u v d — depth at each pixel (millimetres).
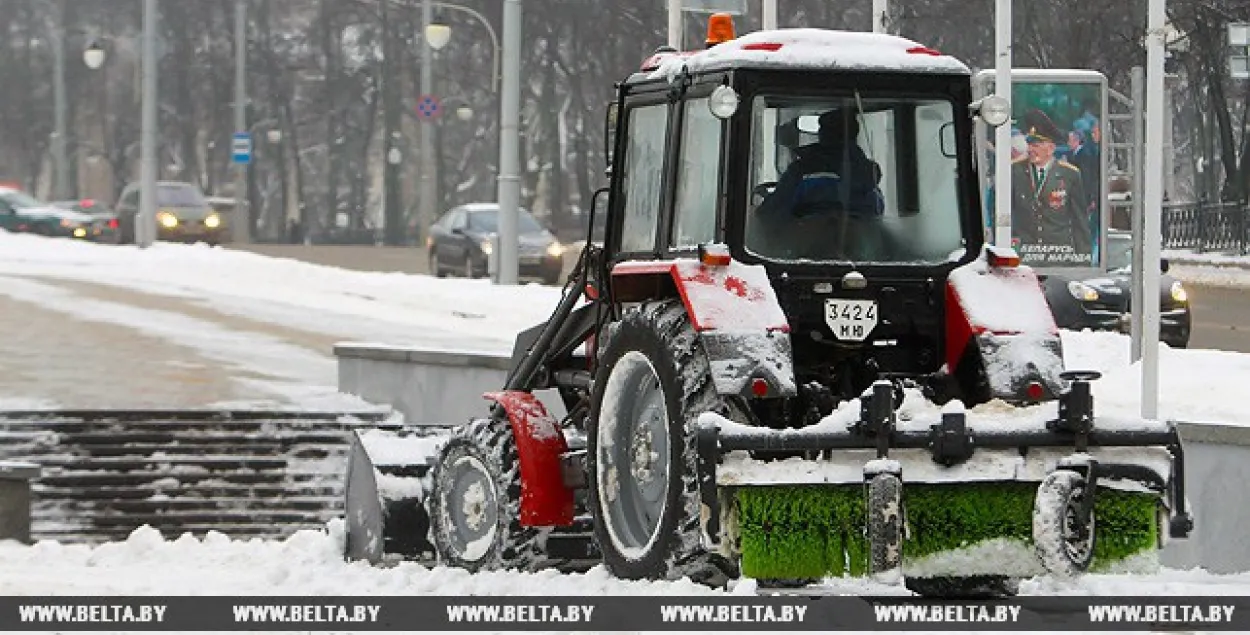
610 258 29672
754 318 25906
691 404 25797
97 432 54656
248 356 67312
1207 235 138500
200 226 147875
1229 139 140000
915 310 27453
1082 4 124438
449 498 31453
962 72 27750
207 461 53875
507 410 30000
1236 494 35188
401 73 198000
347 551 33719
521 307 85312
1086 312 69188
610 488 27781
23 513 41469
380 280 96062
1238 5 123500
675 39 57062
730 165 26938
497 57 136625
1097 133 77688
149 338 71438
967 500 25469
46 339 70312
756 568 24938
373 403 58344
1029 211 78062
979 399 27031
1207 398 45031
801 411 26703
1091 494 25172
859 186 27484
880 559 24609
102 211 174125
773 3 53219
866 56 27484
